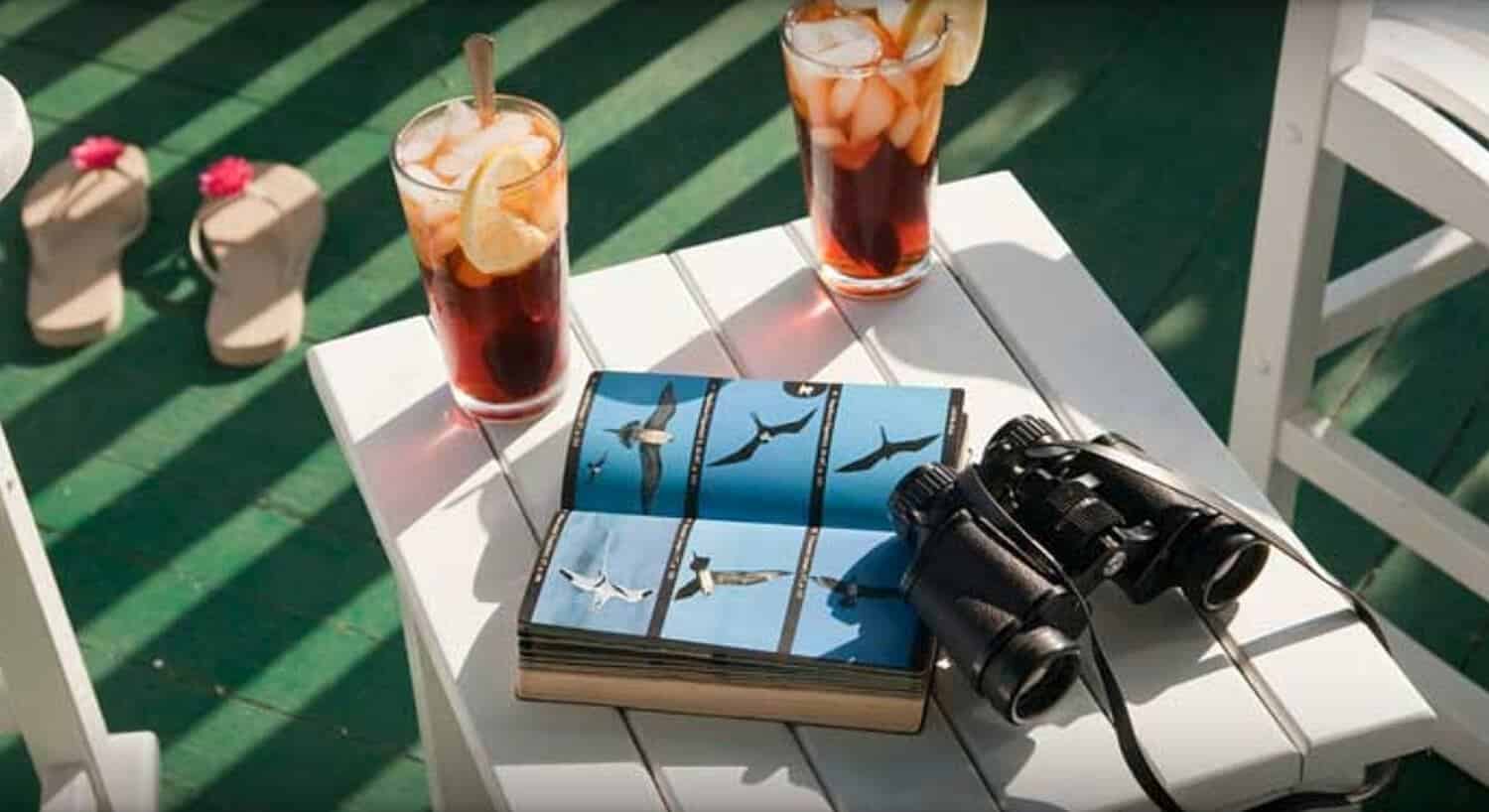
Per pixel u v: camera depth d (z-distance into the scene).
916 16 1.27
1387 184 1.54
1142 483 1.16
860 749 1.12
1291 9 1.54
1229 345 2.06
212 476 1.98
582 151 2.31
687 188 2.25
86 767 1.63
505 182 1.20
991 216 1.46
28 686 1.57
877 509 1.20
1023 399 1.32
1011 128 2.30
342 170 2.30
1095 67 2.37
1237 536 1.13
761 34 2.45
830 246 1.38
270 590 1.89
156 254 2.21
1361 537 1.89
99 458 2.01
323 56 2.45
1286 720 1.12
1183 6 2.44
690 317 1.40
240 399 2.05
